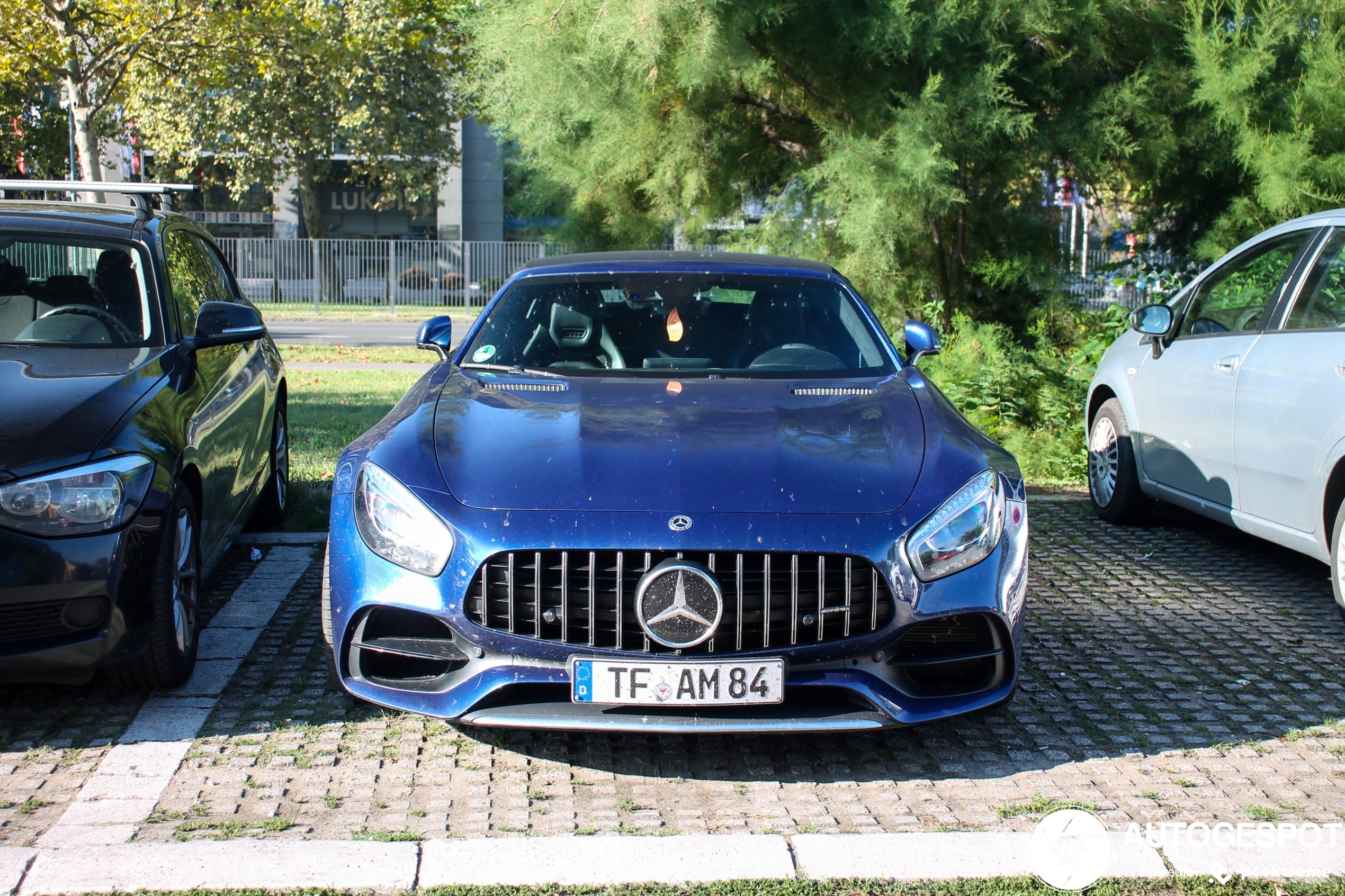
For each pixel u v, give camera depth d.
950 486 3.23
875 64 10.71
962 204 11.04
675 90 11.35
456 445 3.39
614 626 2.98
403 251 30.31
